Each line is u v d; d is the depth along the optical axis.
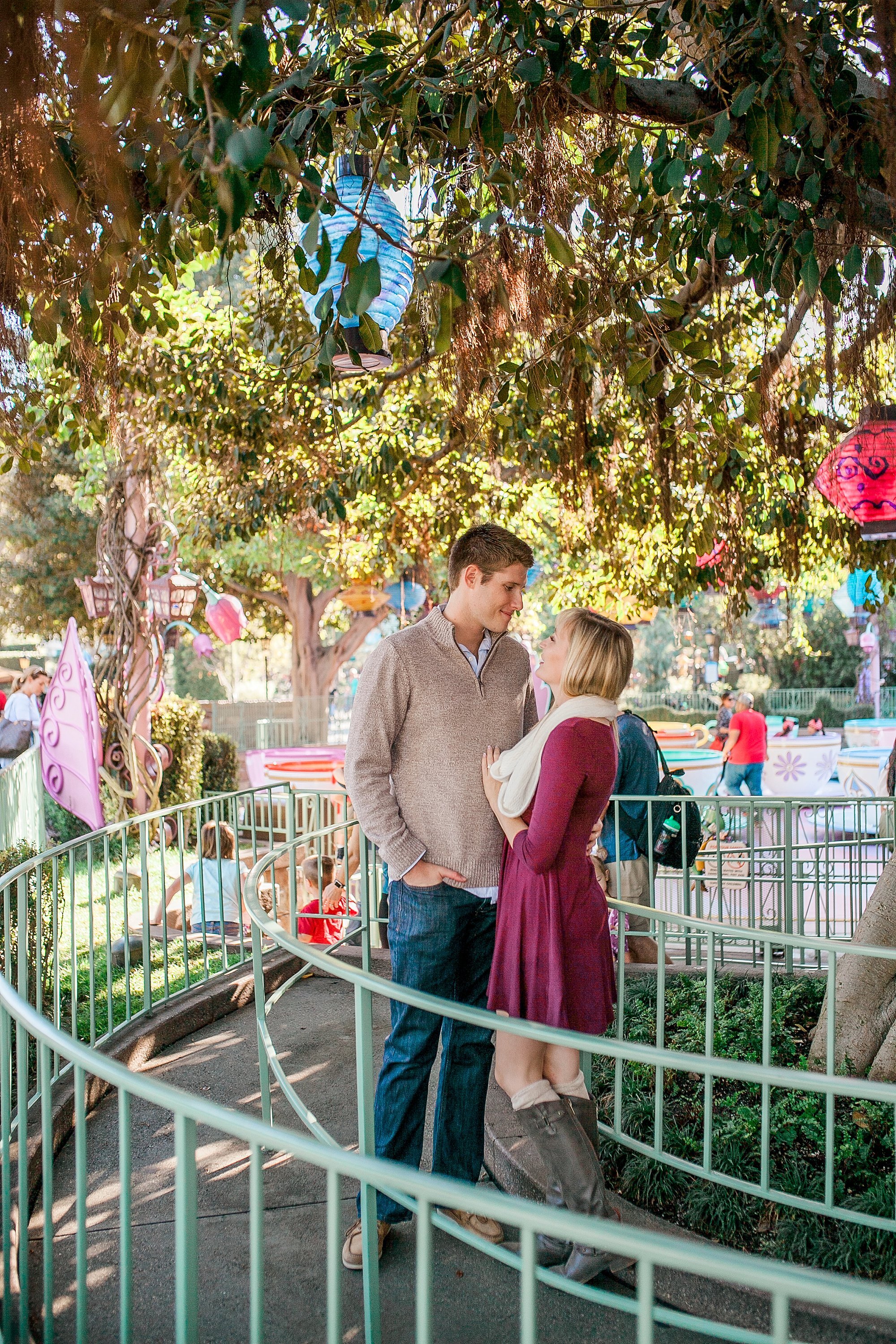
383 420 8.45
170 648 10.95
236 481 7.84
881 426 4.77
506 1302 2.69
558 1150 2.56
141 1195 3.27
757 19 3.00
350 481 7.46
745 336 6.67
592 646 2.54
